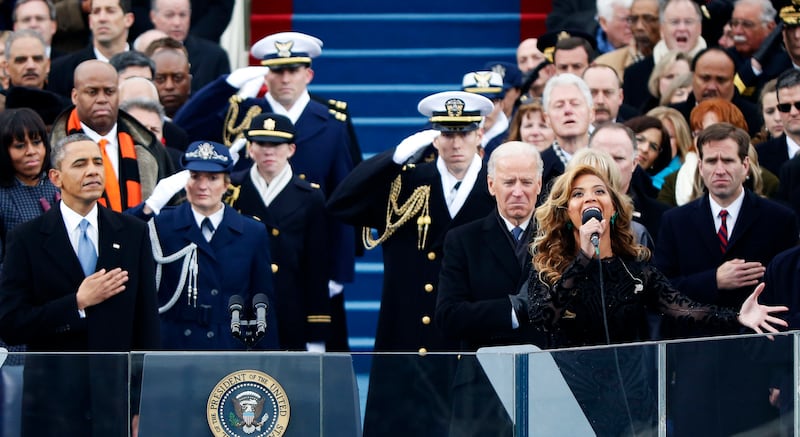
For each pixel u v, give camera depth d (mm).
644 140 34000
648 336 24422
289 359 20891
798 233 27969
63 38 43062
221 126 34969
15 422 20938
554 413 20312
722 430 20812
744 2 40094
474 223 26750
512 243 26328
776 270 25984
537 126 33594
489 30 49781
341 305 34875
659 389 20578
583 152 24375
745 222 27734
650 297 23234
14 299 25203
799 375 21156
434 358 20641
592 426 20422
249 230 29078
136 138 31062
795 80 32000
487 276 26188
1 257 27734
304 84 35219
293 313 32188
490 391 20422
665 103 37812
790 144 32312
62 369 20969
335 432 20812
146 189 30703
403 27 49875
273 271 32156
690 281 27047
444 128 29406
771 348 21016
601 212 22688
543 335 25203
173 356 20938
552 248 23234
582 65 38094
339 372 20844
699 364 20719
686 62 38500
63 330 24844
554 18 46812
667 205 30266
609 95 35219
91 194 25500
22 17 41031
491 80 34625
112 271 25031
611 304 22562
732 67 36312
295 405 20859
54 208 25766
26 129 27938
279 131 32219
